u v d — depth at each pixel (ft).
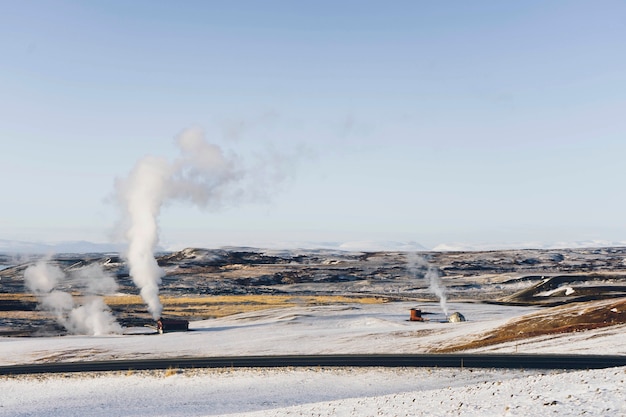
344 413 79.61
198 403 129.49
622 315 211.41
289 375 150.51
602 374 73.36
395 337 231.09
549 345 173.06
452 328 248.93
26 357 223.71
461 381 131.95
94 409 129.80
